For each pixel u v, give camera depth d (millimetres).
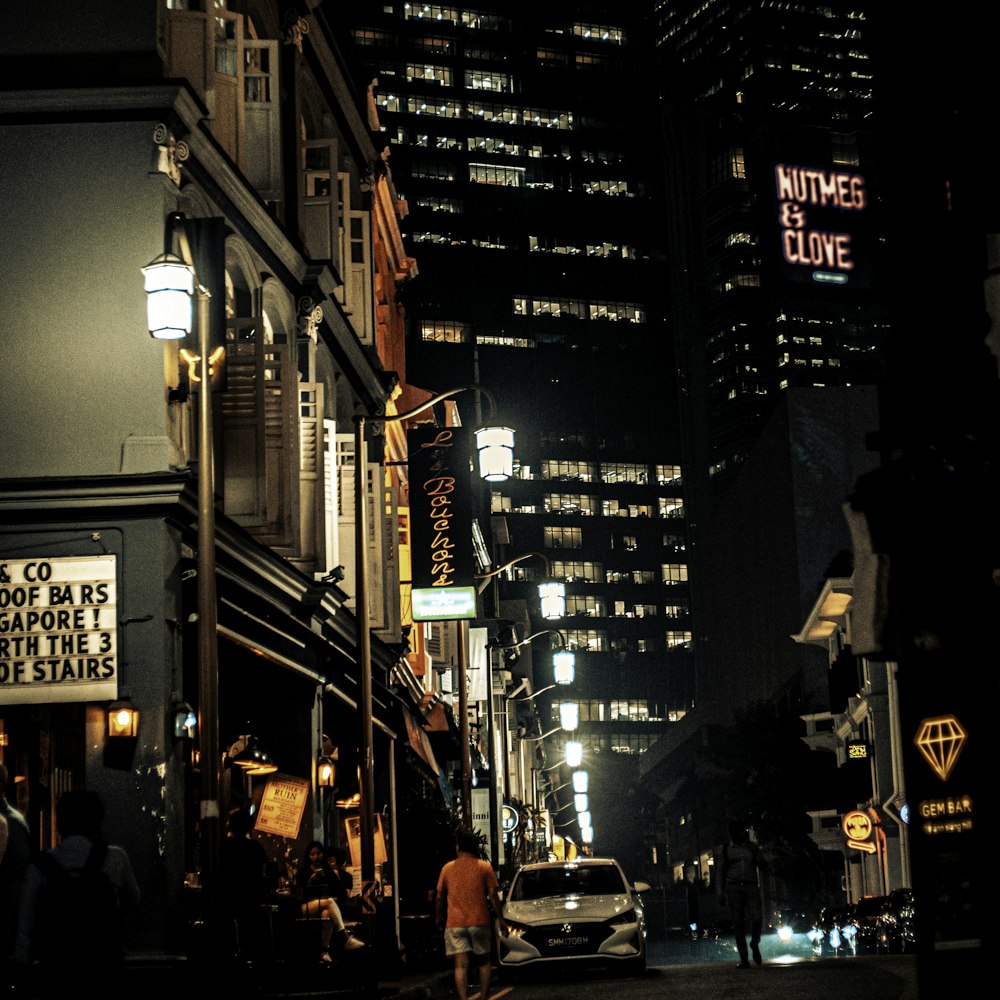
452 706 47312
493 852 40688
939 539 4355
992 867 4113
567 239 177000
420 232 170875
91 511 16562
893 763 46719
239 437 18875
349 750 29266
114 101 17281
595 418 175875
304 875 21016
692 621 175250
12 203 17297
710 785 105062
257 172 21438
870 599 4496
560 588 36094
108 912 8289
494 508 170500
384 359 38031
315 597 22891
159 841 15961
